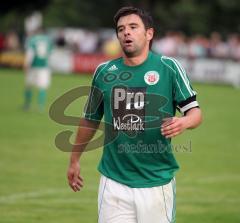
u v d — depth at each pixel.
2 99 79.69
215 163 45.03
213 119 68.25
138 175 19.28
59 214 31.36
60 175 39.78
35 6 150.00
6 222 29.75
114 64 19.72
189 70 114.00
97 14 180.88
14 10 155.75
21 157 44.97
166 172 19.41
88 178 39.28
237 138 56.38
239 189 37.31
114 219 19.42
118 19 19.39
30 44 67.56
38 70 67.94
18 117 64.50
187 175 40.94
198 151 49.53
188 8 170.00
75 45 134.00
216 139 55.44
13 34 133.62
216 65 112.38
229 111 75.56
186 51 114.88
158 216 19.30
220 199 35.00
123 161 19.39
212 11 171.88
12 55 127.06
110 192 19.39
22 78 108.31
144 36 19.27
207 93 96.81
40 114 67.19
